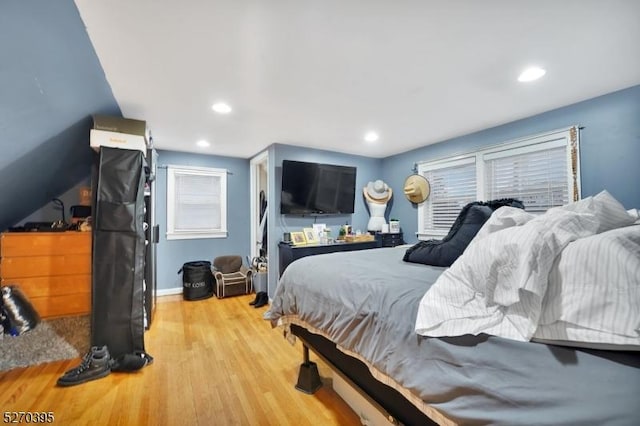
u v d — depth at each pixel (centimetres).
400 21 144
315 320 157
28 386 186
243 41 158
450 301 93
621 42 163
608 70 195
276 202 381
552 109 264
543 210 273
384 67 188
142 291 221
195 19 139
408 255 177
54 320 229
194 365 218
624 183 222
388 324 110
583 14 140
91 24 139
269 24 144
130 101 234
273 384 194
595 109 238
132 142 226
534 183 281
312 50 168
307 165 387
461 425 80
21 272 229
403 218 432
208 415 162
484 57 178
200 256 438
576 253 75
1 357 205
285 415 163
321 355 165
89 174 313
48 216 306
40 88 152
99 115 218
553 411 63
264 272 407
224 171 454
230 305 372
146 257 289
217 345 254
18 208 266
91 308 209
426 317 94
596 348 65
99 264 210
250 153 438
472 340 83
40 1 112
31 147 194
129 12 132
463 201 350
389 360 105
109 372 202
